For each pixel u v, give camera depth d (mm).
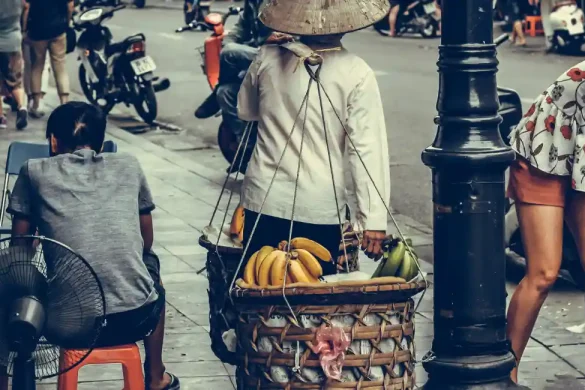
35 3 17484
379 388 5516
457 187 6098
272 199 6242
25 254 5414
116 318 6117
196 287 9438
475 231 6098
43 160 6332
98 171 6352
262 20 6270
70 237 6148
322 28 6133
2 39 16656
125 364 6172
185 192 13266
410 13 31609
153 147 16172
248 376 5605
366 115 6172
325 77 6188
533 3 29516
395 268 5836
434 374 6234
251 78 6422
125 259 6172
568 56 26031
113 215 6242
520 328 6840
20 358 5426
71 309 5457
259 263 5785
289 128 6254
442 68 6141
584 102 6562
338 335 5375
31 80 18000
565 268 9289
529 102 18953
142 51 18094
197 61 25812
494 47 6129
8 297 5410
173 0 46781
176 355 7816
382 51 27812
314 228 6262
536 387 7270
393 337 5531
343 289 5391
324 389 5457
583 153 6547
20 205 6281
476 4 6051
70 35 18734
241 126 13438
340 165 6273
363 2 6203
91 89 18734
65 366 6062
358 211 6176
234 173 14258
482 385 6129
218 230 6617
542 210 6707
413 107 19172
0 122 17141
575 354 7875
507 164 6117
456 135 6098
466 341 6133
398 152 15703
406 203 12984
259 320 5500
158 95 21344
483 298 6121
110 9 18312
